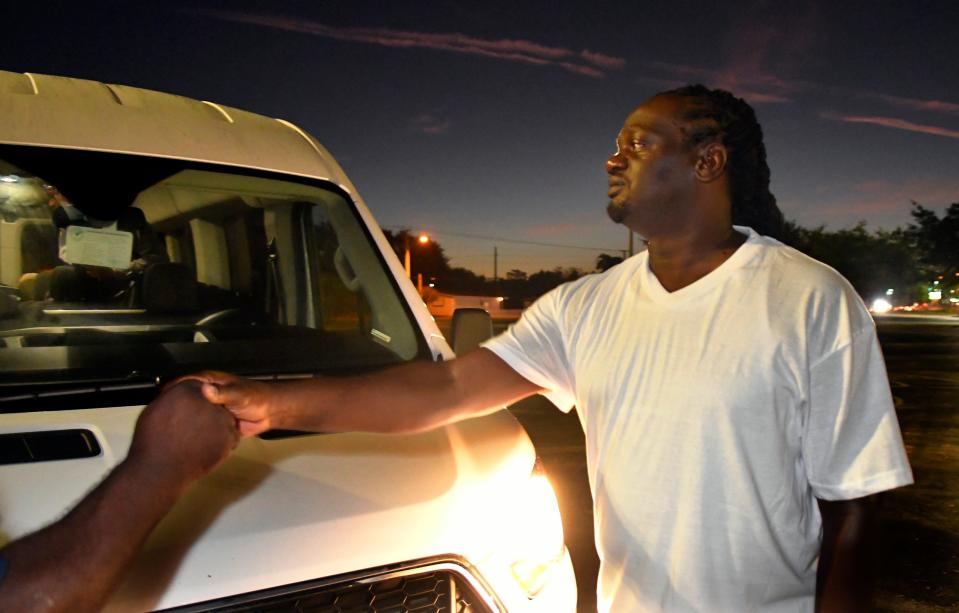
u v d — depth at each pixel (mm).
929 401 11352
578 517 4977
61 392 2037
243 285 2955
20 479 1641
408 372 1702
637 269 1512
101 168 2520
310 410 1583
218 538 1572
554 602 1896
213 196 2773
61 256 2479
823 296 1302
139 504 1201
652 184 1431
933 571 4391
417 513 1763
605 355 1458
